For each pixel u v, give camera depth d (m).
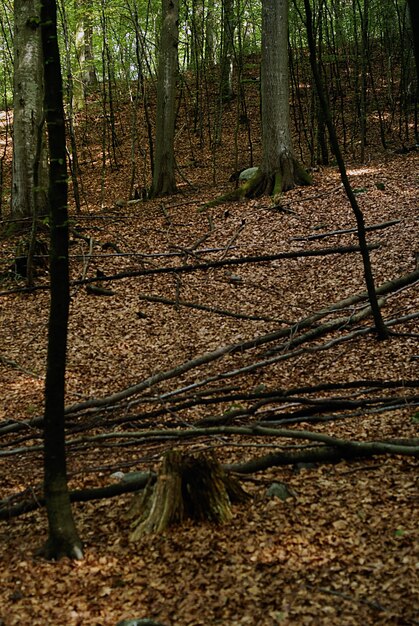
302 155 22.75
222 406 8.76
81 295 13.12
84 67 30.47
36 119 15.81
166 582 5.10
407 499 5.90
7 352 11.09
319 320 11.08
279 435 6.98
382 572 4.92
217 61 34.88
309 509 5.92
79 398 9.44
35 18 5.06
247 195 17.72
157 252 14.82
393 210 15.23
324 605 4.64
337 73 24.64
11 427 8.34
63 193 5.26
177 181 22.44
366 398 8.36
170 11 19.30
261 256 13.69
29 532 6.10
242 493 6.21
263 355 10.15
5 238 15.62
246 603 4.76
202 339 11.11
